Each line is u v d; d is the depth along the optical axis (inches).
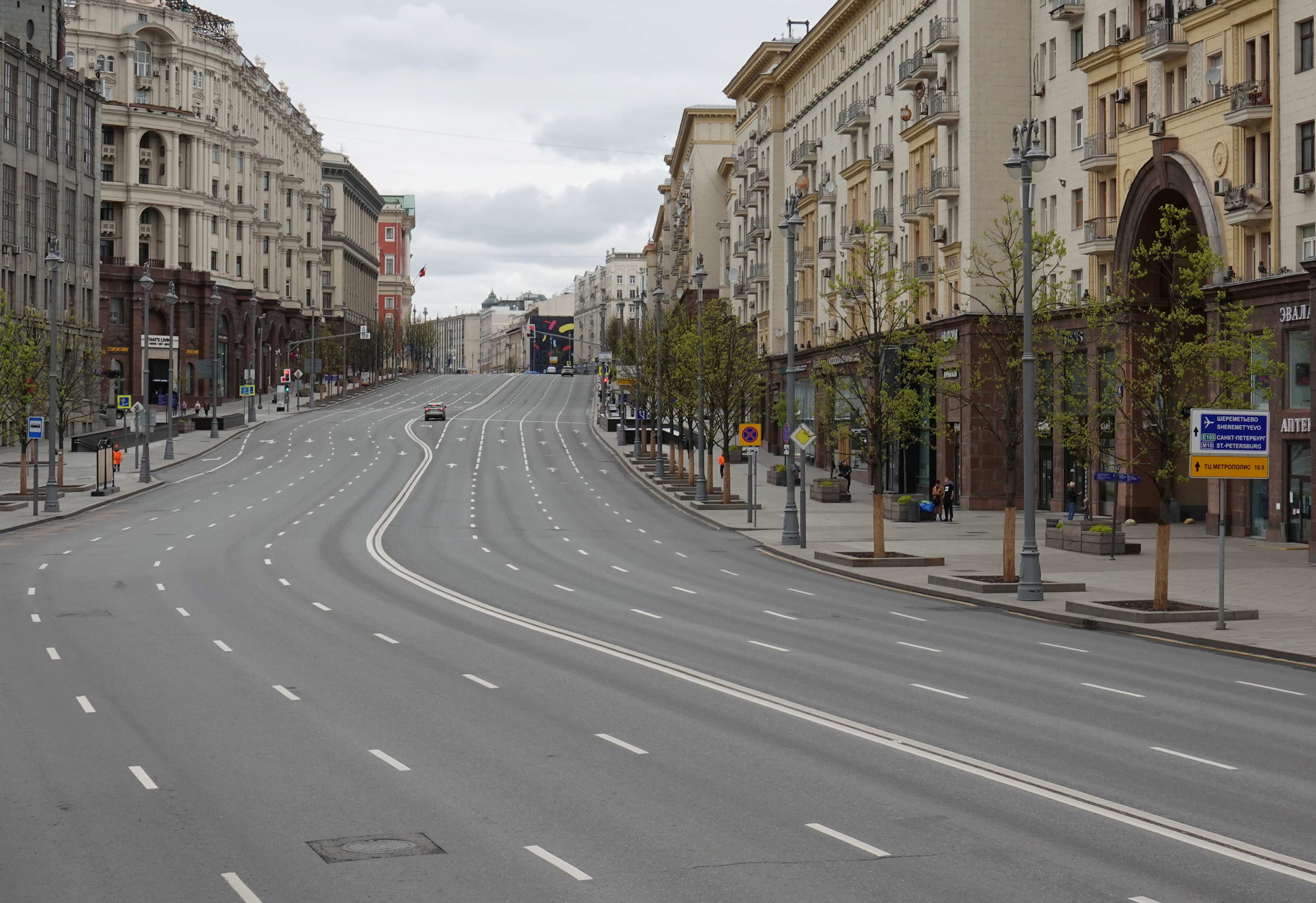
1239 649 905.5
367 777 530.6
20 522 1891.0
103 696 706.8
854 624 1029.8
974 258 2005.4
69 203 3609.7
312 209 6397.6
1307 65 1592.0
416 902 378.9
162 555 1502.2
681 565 1493.6
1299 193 1589.6
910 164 2536.9
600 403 5354.3
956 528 1974.7
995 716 661.9
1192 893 387.5
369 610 1071.0
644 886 393.4
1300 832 453.1
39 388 2345.0
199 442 3609.7
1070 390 1736.0
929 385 1894.7
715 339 2706.7
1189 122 1803.6
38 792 507.5
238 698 700.7
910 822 464.1
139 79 4825.3
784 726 633.6
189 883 397.1
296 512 2095.2
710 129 5364.2
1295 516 1649.9
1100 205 2048.5
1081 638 979.3
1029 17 2268.7
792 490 1711.4
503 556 1552.7
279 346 5787.4
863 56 2901.1
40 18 3501.5
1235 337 1270.9
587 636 938.1
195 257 4842.5
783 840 441.4
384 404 5398.6
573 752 574.9
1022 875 403.9
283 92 6146.7
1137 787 516.4
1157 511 1991.9
